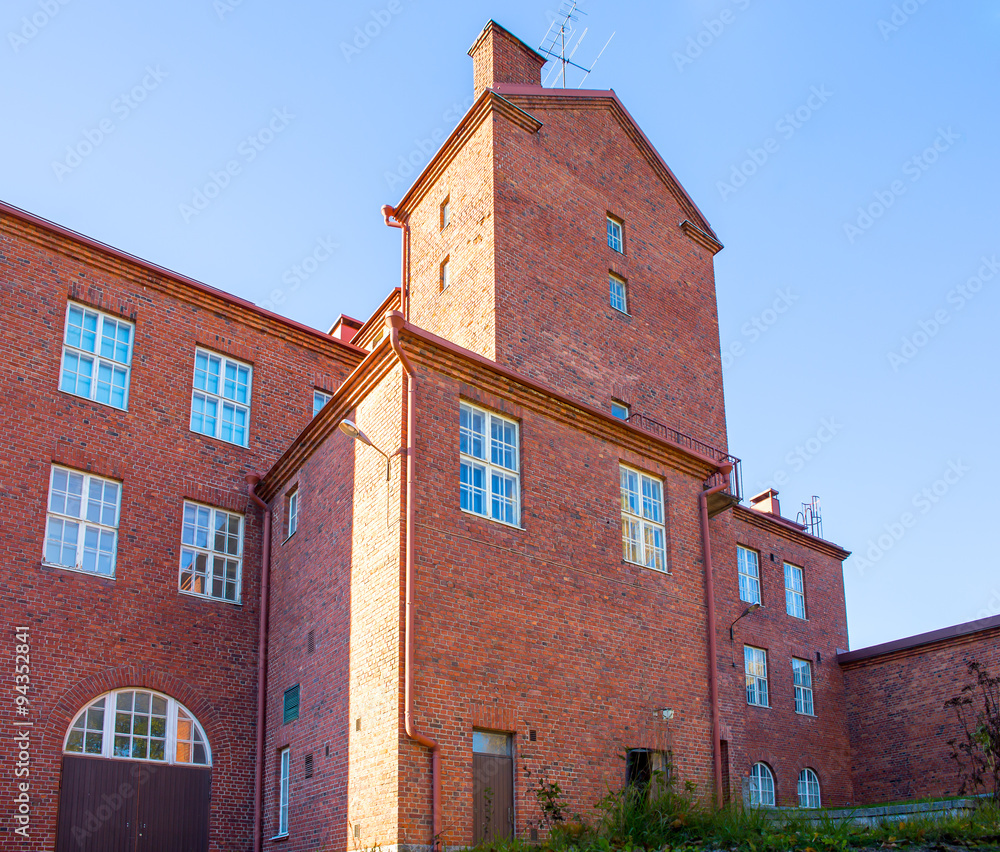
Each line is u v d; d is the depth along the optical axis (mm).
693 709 17375
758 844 12750
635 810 14328
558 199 21484
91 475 17234
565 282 20859
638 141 24141
